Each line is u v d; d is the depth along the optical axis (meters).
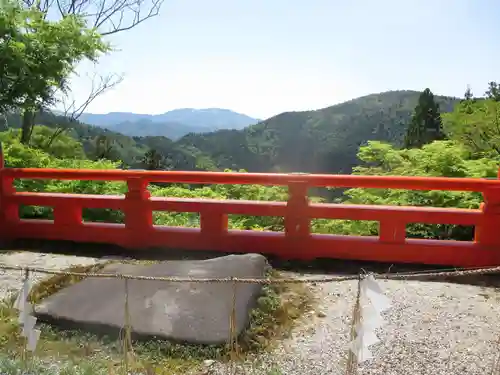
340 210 5.70
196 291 4.42
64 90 8.85
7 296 4.78
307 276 5.42
